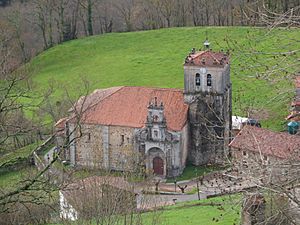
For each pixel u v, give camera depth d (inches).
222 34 5738.2
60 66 6013.8
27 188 1429.6
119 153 3735.2
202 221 2325.3
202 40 5930.1
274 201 1156.5
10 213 1724.9
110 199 1752.0
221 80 3629.4
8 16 6072.8
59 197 1994.3
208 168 3457.2
